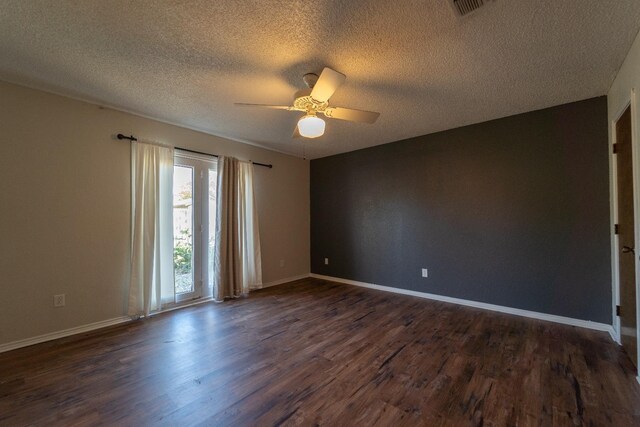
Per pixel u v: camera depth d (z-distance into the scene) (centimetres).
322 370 216
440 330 290
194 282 386
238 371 214
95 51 208
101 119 304
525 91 274
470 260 371
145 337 275
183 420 163
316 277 547
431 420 163
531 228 327
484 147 358
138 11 167
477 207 365
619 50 208
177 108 314
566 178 306
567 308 306
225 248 401
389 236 450
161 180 347
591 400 180
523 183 331
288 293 435
